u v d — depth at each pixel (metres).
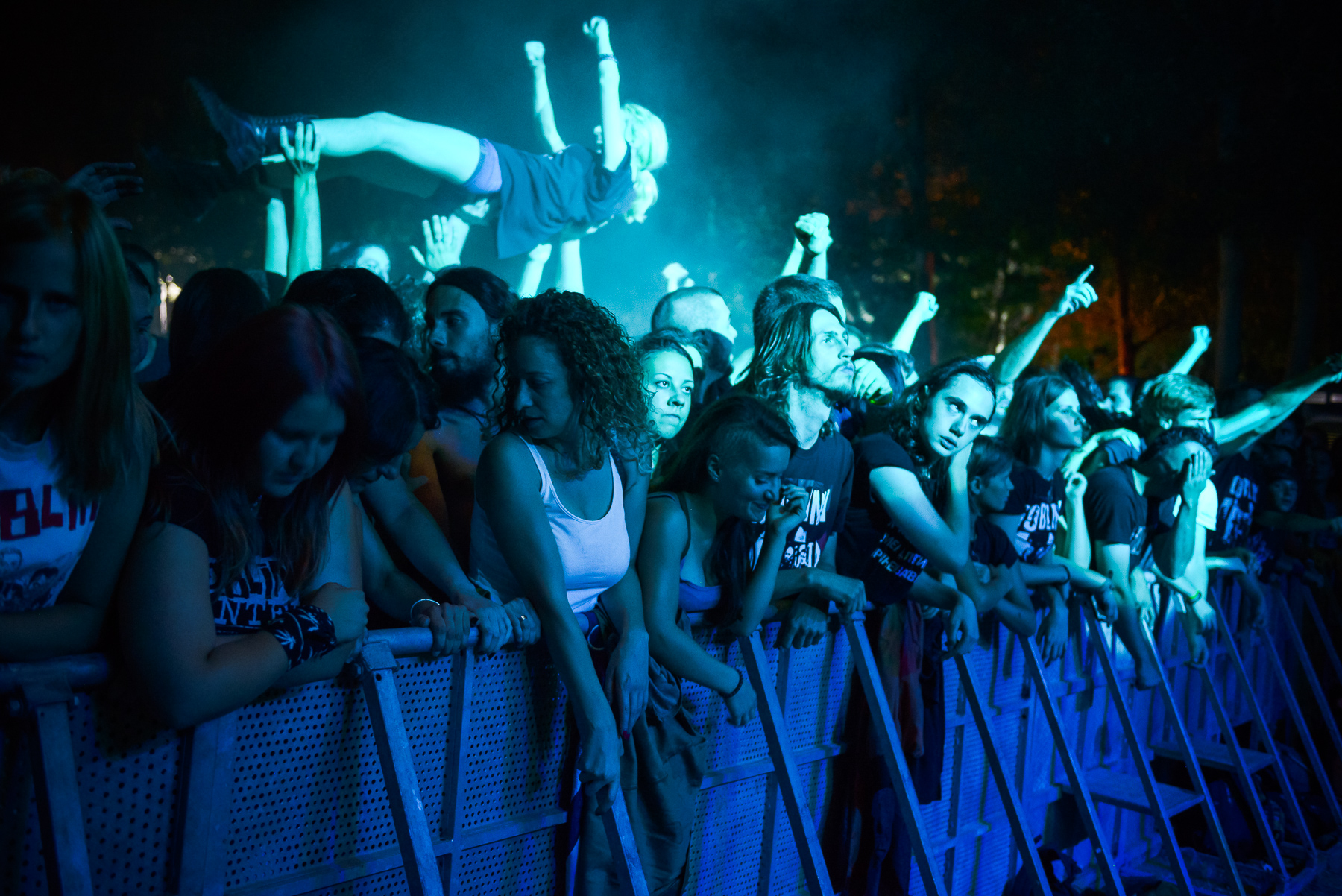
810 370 2.88
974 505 3.66
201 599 1.57
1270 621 6.33
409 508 2.23
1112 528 4.38
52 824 1.46
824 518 2.96
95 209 1.41
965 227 18.69
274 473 1.62
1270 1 14.23
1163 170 16.00
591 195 4.40
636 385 2.17
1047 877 3.94
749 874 2.89
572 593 2.21
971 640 3.25
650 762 2.36
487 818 2.23
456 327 2.68
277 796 1.89
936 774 3.27
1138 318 22.83
